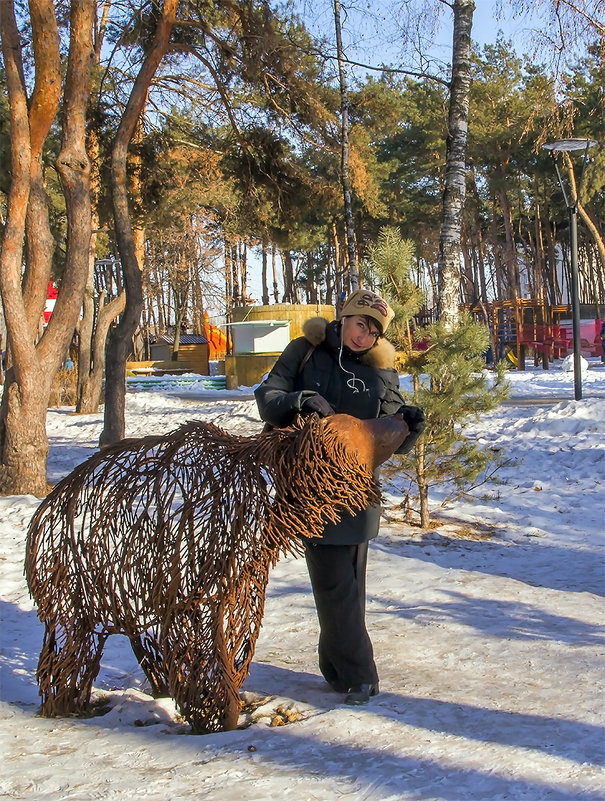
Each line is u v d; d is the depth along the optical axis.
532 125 18.52
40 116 10.76
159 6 14.67
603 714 3.42
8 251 10.52
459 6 12.77
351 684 3.77
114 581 3.73
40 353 11.03
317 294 63.66
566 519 8.62
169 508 3.57
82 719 3.79
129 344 15.38
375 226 45.53
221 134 18.70
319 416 3.53
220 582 3.44
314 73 16.36
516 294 47.09
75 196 11.20
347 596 3.77
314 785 2.80
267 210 18.42
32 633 5.26
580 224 52.53
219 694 3.49
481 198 55.62
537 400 20.66
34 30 10.42
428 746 3.12
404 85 18.31
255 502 3.42
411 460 8.15
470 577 6.32
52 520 3.89
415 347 7.98
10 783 2.95
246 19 14.93
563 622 5.01
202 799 2.72
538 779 2.79
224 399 29.36
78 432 20.94
